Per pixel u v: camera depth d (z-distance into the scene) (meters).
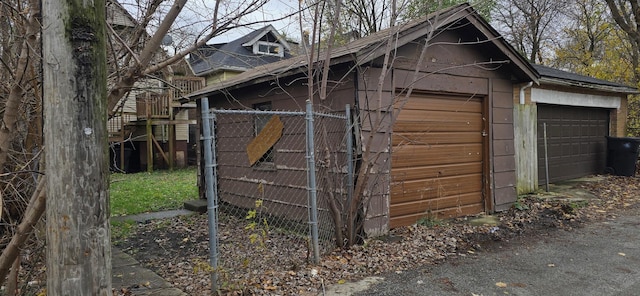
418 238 5.21
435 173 6.09
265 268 4.11
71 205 1.70
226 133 7.62
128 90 2.61
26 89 2.72
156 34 2.44
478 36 6.12
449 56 6.06
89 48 1.73
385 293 3.58
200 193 8.35
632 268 4.19
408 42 5.17
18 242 2.33
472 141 6.57
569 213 6.57
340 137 5.14
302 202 5.84
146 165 16.84
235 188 7.39
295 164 5.98
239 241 5.29
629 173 9.96
